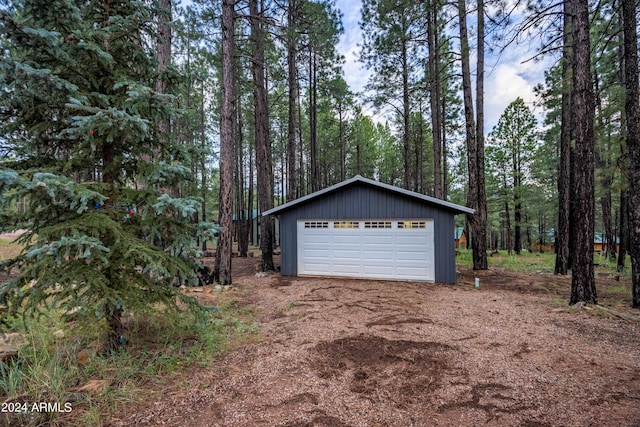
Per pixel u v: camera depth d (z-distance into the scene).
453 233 8.59
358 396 2.70
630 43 5.71
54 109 3.03
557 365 3.30
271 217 11.47
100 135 3.00
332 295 7.01
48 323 3.94
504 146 20.42
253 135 22.64
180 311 3.59
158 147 3.73
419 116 21.23
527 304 6.11
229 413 2.43
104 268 3.08
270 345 3.87
